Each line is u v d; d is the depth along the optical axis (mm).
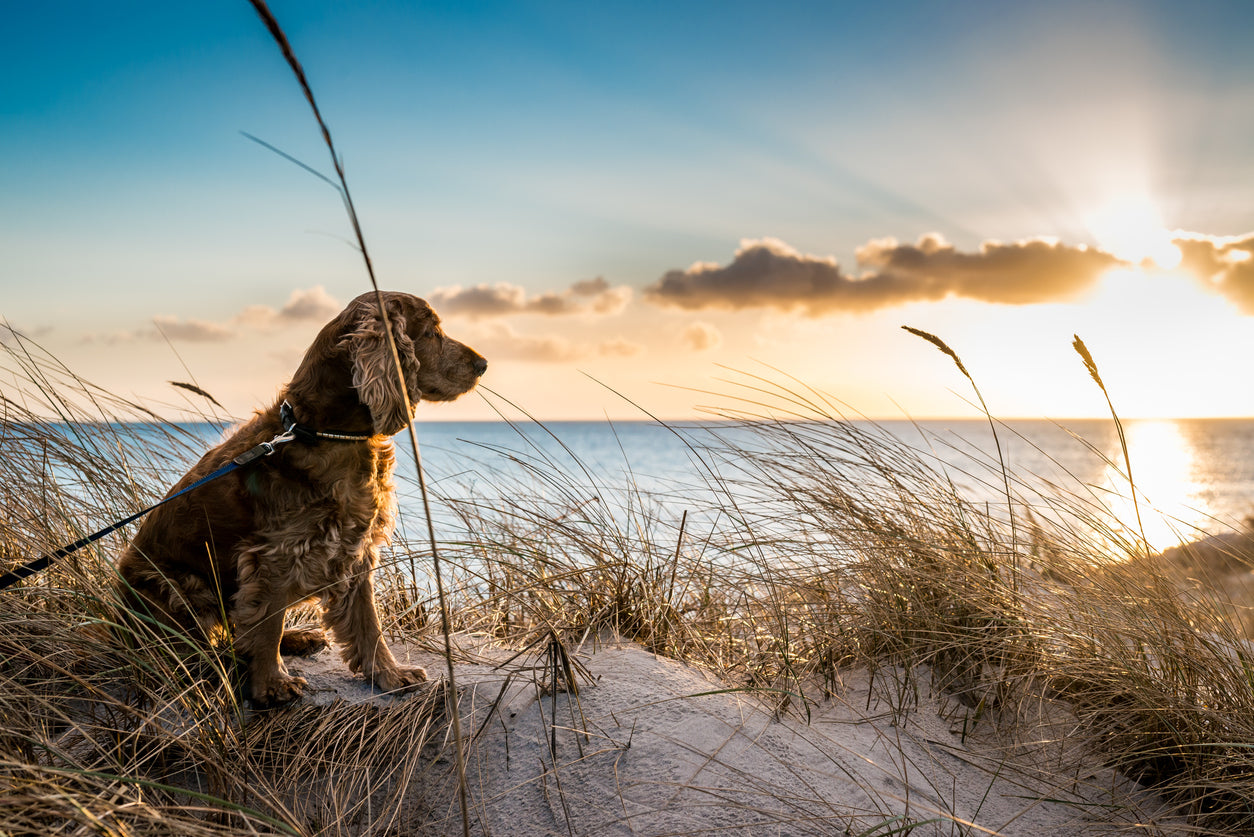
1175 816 2459
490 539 3932
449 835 2357
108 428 3826
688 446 3869
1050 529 3357
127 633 2725
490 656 3326
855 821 2215
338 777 2600
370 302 3189
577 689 2859
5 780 1716
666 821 2240
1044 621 3053
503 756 2596
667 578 3795
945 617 3238
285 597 2914
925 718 2883
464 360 3502
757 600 3561
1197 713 2648
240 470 2973
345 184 1561
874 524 3443
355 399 3045
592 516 4055
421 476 1745
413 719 2758
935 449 3922
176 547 3029
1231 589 3070
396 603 3998
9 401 3557
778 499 3709
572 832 2270
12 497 3195
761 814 2232
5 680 2320
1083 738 2834
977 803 2416
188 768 2521
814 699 2955
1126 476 3199
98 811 1763
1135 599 3010
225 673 2746
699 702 2814
